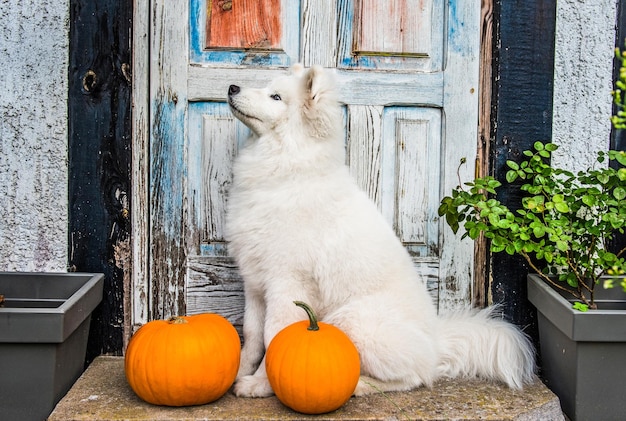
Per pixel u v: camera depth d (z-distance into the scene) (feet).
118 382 8.86
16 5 9.48
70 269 9.85
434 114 10.33
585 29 10.06
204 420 7.73
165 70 9.92
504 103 10.09
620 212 9.01
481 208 9.35
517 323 10.28
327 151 9.05
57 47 9.58
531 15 10.00
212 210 10.23
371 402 8.36
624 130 10.33
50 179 9.73
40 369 8.02
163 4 9.83
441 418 7.97
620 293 9.98
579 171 10.11
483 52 10.17
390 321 8.54
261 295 9.37
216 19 10.04
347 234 8.84
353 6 10.15
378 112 10.26
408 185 10.38
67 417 7.71
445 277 10.41
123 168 9.80
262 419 7.79
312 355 7.68
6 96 9.60
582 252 9.67
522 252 9.51
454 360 9.29
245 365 9.25
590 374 8.42
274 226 8.78
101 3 9.61
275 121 8.96
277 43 10.15
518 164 10.18
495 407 8.32
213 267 10.21
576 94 10.18
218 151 10.17
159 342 7.86
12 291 9.52
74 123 9.69
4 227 9.77
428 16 10.21
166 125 9.98
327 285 8.88
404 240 10.46
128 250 9.92
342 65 10.23
